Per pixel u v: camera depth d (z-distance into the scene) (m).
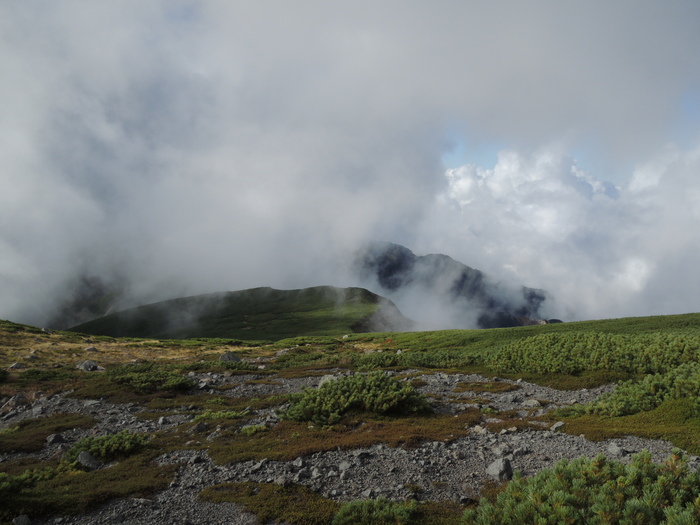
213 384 39.22
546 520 8.88
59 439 22.20
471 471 14.84
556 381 30.88
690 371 24.50
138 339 100.88
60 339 74.44
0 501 12.62
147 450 19.16
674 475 9.84
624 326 58.62
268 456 16.61
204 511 12.50
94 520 12.05
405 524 11.05
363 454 16.47
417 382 34.16
